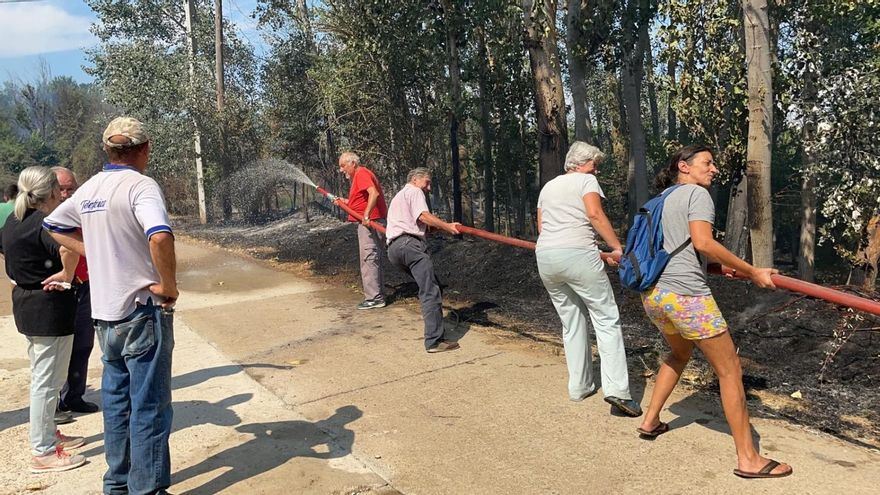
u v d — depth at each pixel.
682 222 3.22
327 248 11.52
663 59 8.54
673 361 3.57
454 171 10.45
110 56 20.00
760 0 6.38
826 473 3.18
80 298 4.23
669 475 3.25
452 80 10.38
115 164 3.01
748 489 3.08
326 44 14.58
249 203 19.03
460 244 9.83
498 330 6.01
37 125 56.31
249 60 20.36
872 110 6.26
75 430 4.13
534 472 3.35
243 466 3.54
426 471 3.42
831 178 6.76
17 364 5.63
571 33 10.93
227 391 4.72
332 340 5.90
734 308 5.78
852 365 4.50
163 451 2.98
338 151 14.85
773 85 7.41
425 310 5.41
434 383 4.68
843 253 6.64
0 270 11.07
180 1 21.77
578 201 4.02
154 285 2.94
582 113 11.09
